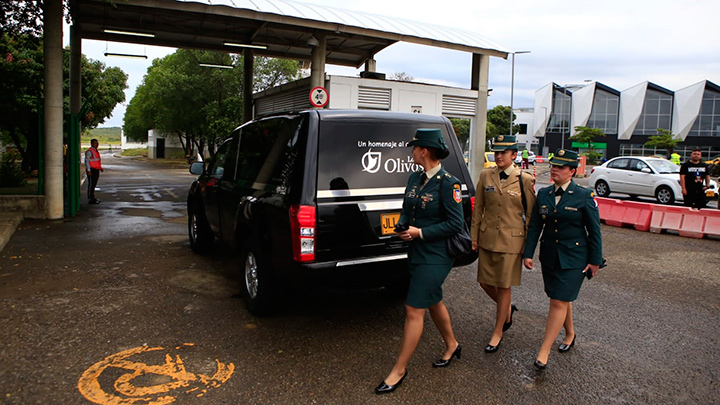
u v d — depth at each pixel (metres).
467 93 15.62
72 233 8.74
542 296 5.82
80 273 6.17
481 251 4.25
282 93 15.85
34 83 16.78
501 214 4.10
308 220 4.02
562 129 77.00
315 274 4.04
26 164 21.75
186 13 13.38
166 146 56.75
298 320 4.79
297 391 3.42
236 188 5.47
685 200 10.62
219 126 34.12
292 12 11.85
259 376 3.62
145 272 6.30
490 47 14.67
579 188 3.84
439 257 3.46
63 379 3.49
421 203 3.49
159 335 4.31
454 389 3.51
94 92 26.25
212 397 3.31
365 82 14.05
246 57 17.73
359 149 4.36
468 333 4.60
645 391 3.56
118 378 3.53
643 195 16.73
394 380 3.47
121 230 9.16
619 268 7.31
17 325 4.44
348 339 4.35
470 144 16.22
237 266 6.70
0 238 7.41
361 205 4.26
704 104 66.62
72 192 10.57
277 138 4.75
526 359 4.06
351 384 3.54
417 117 4.77
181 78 37.94
